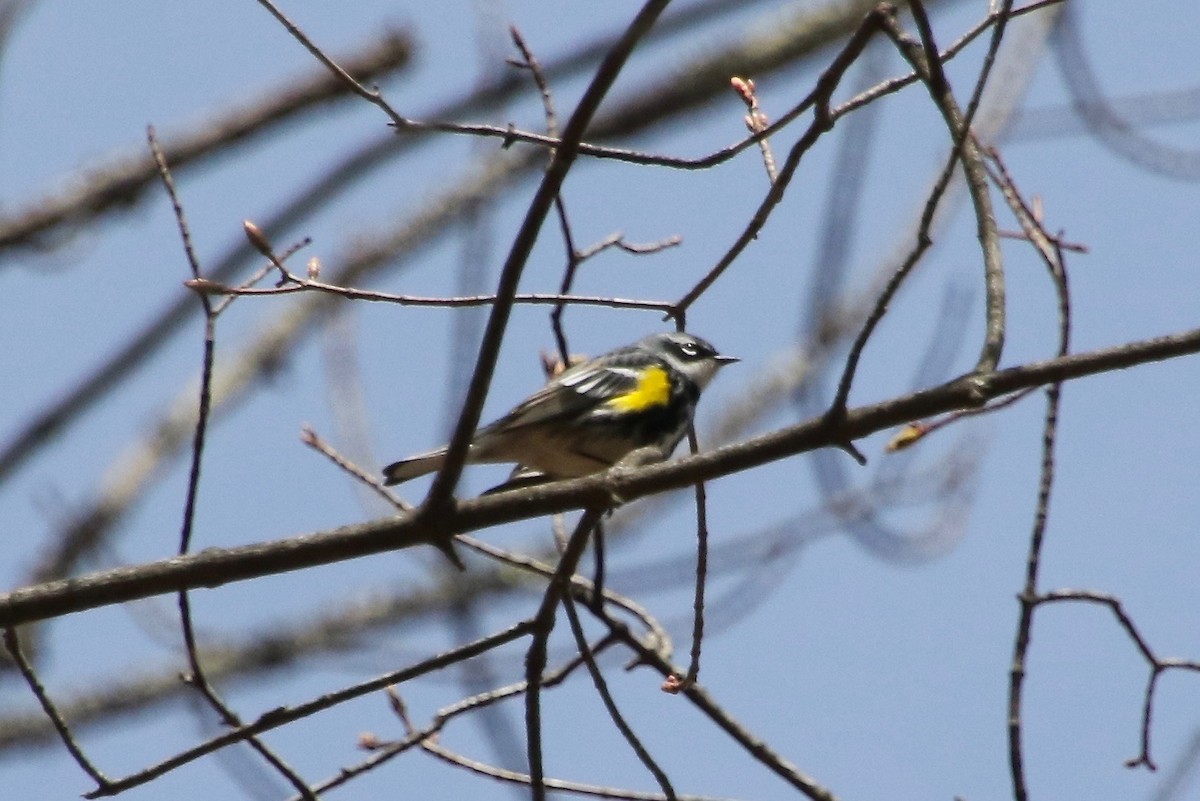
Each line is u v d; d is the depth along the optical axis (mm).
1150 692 8141
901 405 7191
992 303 7449
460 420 7219
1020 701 8164
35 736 18172
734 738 9266
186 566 7383
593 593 9445
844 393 7168
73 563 17547
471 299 7344
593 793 8898
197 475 7496
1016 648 8195
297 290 7273
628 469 7461
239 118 16969
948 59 7332
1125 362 7152
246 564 7383
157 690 18578
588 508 7438
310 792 7770
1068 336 8008
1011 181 8438
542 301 7625
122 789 7363
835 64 7062
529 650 7797
